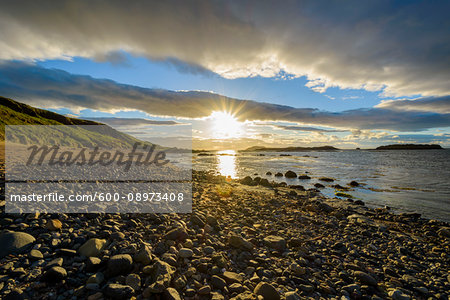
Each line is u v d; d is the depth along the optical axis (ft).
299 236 8.57
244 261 5.76
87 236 5.24
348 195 23.27
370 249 8.43
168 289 3.77
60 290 3.59
